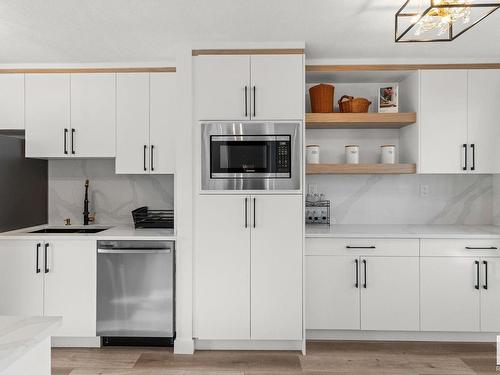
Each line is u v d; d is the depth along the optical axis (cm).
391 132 381
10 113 345
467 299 323
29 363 107
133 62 345
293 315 309
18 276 318
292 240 309
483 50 318
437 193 383
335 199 386
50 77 345
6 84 345
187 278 308
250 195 309
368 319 326
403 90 370
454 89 337
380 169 341
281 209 309
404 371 282
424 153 338
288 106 306
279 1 231
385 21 260
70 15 249
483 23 262
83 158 382
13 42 296
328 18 256
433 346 324
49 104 345
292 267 309
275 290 309
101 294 316
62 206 393
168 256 314
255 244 309
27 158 360
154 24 265
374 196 385
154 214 375
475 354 309
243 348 317
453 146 338
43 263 316
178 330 309
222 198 309
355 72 342
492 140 337
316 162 349
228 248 309
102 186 392
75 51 317
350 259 327
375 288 326
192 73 307
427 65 338
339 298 327
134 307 315
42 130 345
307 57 336
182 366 289
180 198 308
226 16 253
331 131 382
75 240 316
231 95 307
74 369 284
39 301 317
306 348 320
